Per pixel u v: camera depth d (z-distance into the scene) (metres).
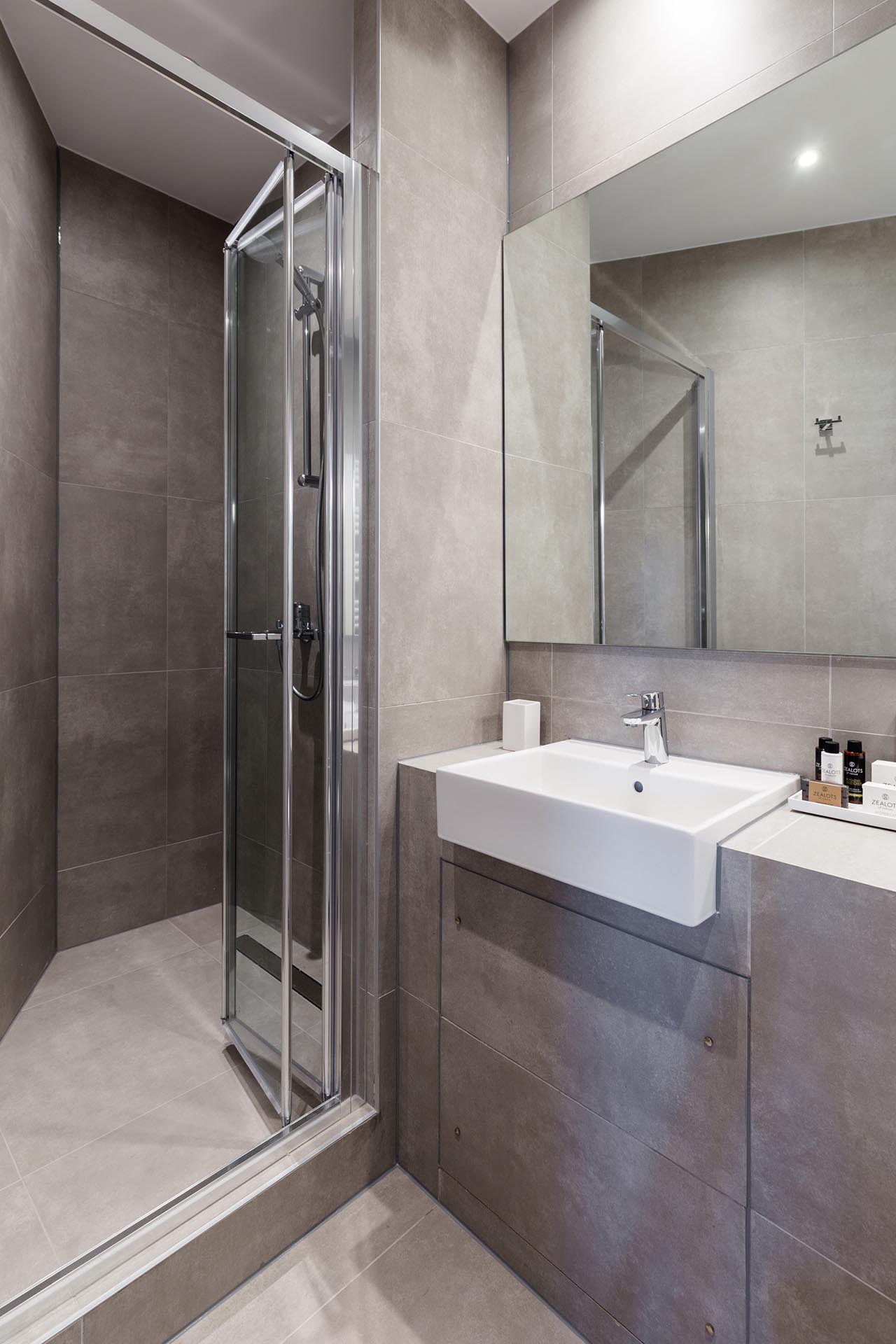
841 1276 0.91
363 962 1.61
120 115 2.18
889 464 1.24
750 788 1.25
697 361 1.48
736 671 1.46
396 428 1.57
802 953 0.94
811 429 1.33
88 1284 1.16
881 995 0.86
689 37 1.50
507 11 1.76
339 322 1.54
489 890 1.38
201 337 2.77
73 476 2.43
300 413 1.52
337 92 2.06
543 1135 1.29
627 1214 1.16
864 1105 0.88
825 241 1.31
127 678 2.60
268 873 1.66
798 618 1.36
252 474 1.72
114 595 2.56
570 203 1.70
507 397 1.84
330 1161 1.49
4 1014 1.90
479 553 1.79
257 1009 1.73
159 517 2.67
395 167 1.55
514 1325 1.26
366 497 1.56
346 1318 1.27
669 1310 1.11
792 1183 0.96
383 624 1.56
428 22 1.63
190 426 2.75
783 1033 0.96
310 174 1.51
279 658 1.59
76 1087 1.71
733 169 1.42
